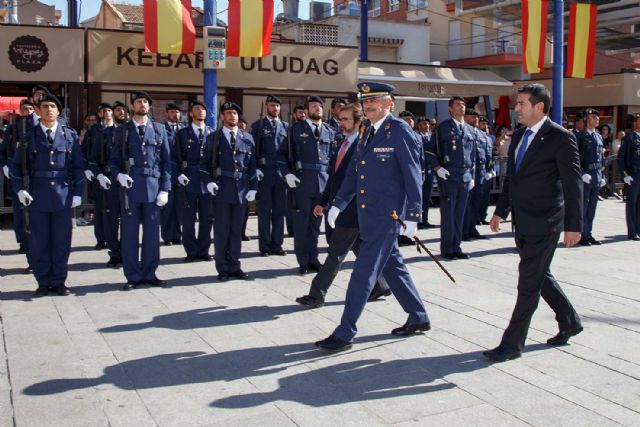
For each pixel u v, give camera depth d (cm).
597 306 704
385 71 1870
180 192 1029
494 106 2436
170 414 437
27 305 692
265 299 723
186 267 891
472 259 958
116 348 562
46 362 528
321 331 612
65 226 735
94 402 455
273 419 430
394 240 561
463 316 659
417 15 3028
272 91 1502
